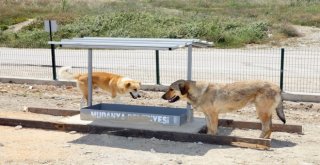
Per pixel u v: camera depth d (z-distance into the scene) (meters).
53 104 14.82
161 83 17.14
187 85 10.64
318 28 35.19
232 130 11.75
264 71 20.61
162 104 14.58
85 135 11.04
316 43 29.89
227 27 33.81
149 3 50.94
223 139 10.23
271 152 9.83
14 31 35.72
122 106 12.19
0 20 39.84
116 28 34.66
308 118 13.04
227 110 10.59
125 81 12.98
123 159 9.30
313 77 19.14
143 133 10.80
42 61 24.03
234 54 26.19
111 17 36.03
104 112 11.53
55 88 17.17
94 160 9.24
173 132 10.58
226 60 24.02
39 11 43.62
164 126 11.12
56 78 17.97
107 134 11.02
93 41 11.16
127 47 10.38
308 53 26.30
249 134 11.38
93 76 13.38
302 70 20.92
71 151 9.81
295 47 28.69
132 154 9.62
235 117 13.02
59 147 10.09
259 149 10.02
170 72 20.33
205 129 11.17
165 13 40.66
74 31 34.28
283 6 47.66
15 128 11.62
